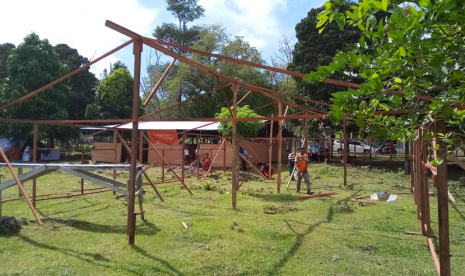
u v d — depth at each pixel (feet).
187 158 67.31
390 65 6.10
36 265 14.75
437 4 5.17
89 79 98.43
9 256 15.67
